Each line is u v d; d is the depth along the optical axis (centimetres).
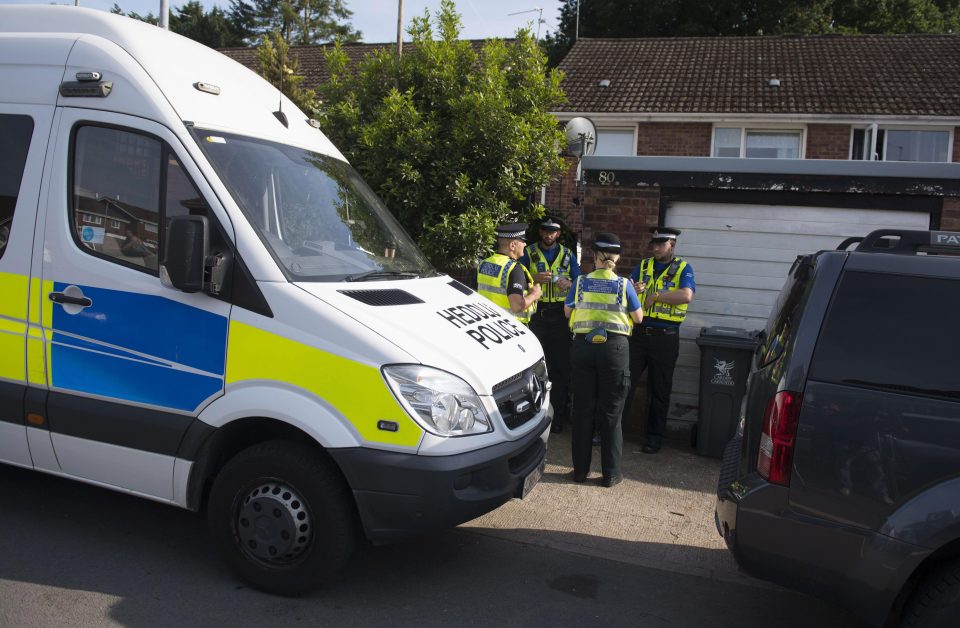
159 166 372
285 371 344
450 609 366
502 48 762
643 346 636
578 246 892
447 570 409
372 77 755
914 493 281
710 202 685
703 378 630
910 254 312
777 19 2689
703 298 693
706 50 1773
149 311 366
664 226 695
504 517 488
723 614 380
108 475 380
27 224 393
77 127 389
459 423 345
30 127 398
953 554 287
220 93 412
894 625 308
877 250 328
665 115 1474
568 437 677
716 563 439
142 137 377
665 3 2791
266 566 360
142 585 368
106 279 375
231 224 358
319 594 372
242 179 379
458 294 438
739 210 680
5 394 394
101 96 386
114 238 379
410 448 333
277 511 353
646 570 424
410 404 335
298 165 427
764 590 408
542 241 711
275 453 352
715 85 1574
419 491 333
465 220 696
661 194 693
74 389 381
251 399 346
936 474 280
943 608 279
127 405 371
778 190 666
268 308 349
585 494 538
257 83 459
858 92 1494
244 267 354
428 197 723
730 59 1709
